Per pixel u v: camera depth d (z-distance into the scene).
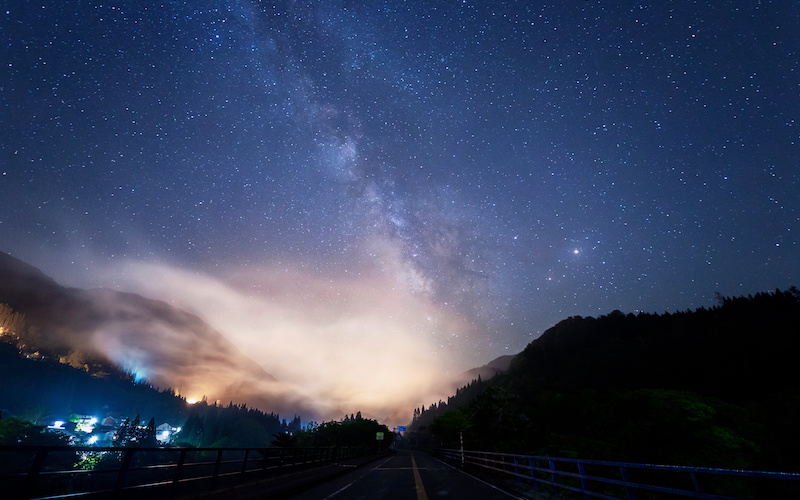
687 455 27.33
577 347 164.12
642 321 162.38
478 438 38.94
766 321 96.06
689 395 35.16
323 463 25.97
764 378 69.56
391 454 74.06
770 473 4.52
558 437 37.22
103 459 45.06
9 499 5.79
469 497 12.29
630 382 95.25
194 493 10.15
